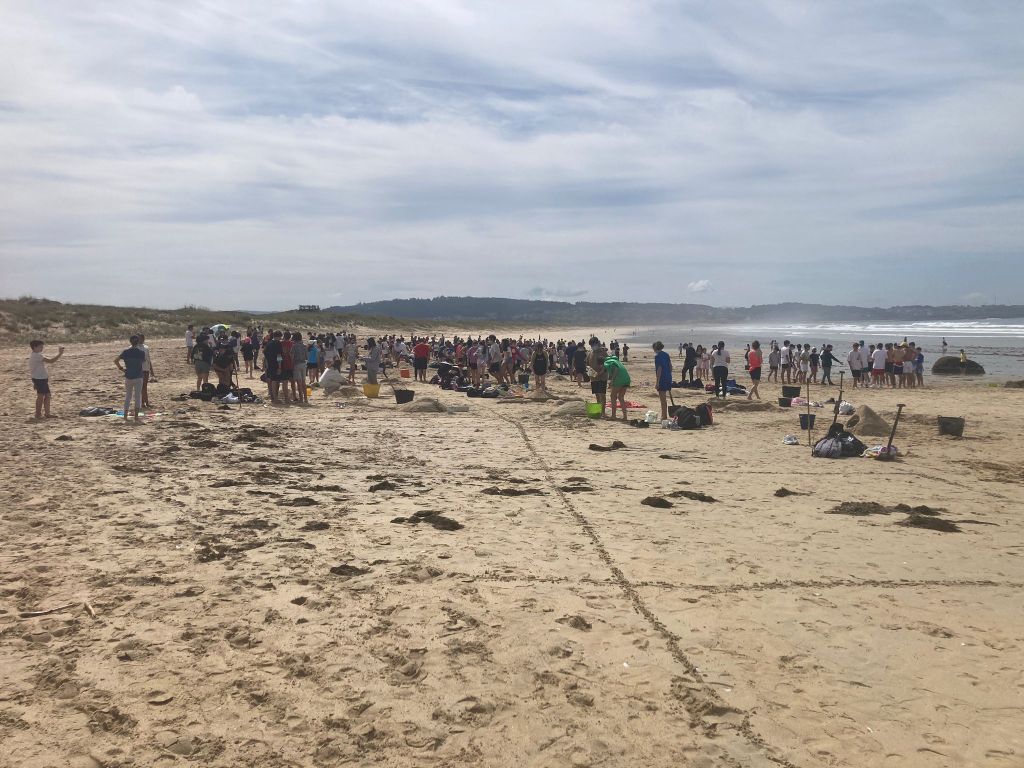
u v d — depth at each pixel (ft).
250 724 11.95
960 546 23.61
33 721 11.75
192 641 14.82
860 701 13.41
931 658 15.21
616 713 12.74
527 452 41.06
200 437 41.83
